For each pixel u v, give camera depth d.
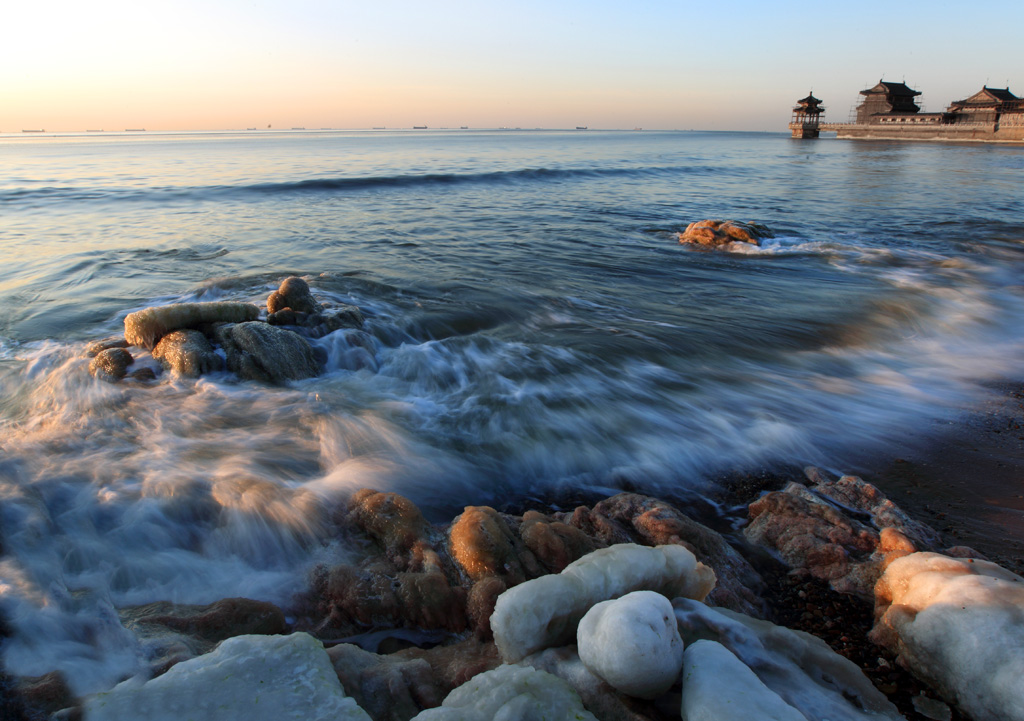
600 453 5.59
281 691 2.19
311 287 9.99
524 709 2.06
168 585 3.46
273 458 4.99
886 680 3.01
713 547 3.95
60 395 6.15
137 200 21.56
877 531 4.21
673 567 2.89
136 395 6.13
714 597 3.45
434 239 15.64
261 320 7.83
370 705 2.38
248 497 4.09
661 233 17.31
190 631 2.87
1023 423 6.31
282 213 19.38
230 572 3.62
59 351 7.26
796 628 3.48
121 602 3.27
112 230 15.83
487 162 46.16
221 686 2.20
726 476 5.28
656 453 5.61
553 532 3.66
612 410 6.43
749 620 2.90
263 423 5.66
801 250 15.02
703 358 8.07
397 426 5.82
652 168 43.00
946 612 2.86
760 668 2.50
